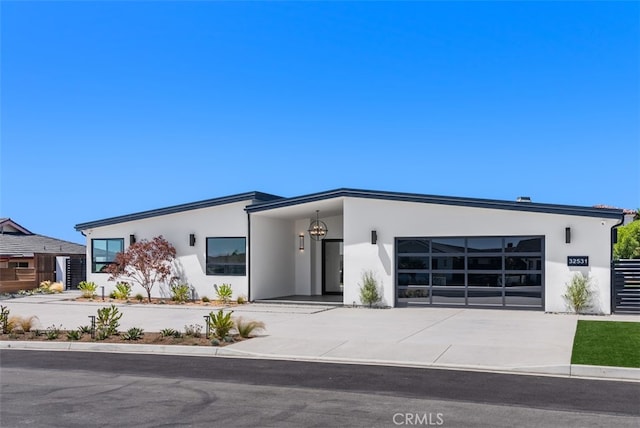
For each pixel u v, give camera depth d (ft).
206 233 75.51
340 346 39.50
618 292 56.95
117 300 75.77
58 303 73.31
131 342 41.81
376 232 65.57
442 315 56.65
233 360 36.22
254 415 23.73
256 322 44.75
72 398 26.71
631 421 22.79
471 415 23.65
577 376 31.01
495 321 51.75
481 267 61.87
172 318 56.95
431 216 63.57
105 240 82.17
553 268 58.59
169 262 77.15
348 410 24.44
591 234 57.47
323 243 83.15
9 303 73.67
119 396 27.04
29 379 30.99
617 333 43.21
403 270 64.85
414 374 31.45
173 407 25.03
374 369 32.86
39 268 95.40
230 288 72.64
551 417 23.34
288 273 81.41
